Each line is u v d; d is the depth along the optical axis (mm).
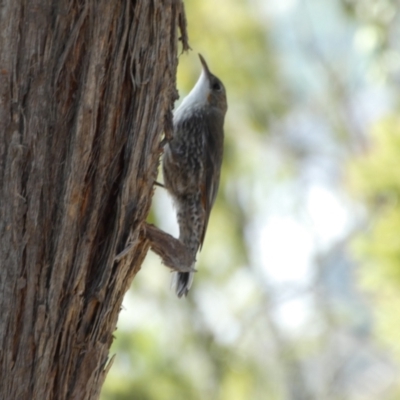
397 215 8594
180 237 10273
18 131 5637
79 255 5746
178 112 10531
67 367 5742
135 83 6020
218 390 14547
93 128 5773
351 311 19469
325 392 20391
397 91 16984
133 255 6344
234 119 17203
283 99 18562
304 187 20547
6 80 5629
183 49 6941
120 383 11492
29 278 5594
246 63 16891
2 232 5574
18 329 5574
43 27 5727
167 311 14133
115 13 5918
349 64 21031
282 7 19453
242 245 16922
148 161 6055
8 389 5543
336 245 19891
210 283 16328
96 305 5871
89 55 5785
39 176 5660
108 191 5938
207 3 16359
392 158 8805
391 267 8445
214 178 10594
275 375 18344
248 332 17281
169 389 12227
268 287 19125
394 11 14148
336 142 20906
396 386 14727
